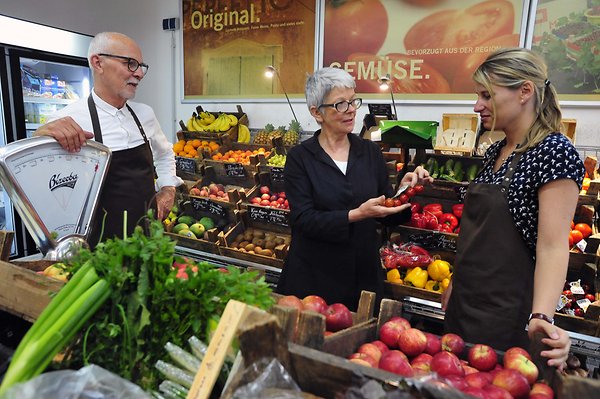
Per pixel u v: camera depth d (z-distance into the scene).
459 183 2.53
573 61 2.72
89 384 0.68
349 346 1.01
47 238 1.33
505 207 1.30
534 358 1.00
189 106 4.39
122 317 0.80
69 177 1.40
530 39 2.82
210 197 3.25
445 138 2.74
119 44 1.87
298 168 1.83
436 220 2.46
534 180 1.22
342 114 1.73
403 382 0.64
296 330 0.84
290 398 0.66
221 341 0.69
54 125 1.38
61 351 0.82
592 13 2.62
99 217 1.88
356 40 3.40
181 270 0.95
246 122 3.89
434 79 3.16
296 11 3.62
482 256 1.35
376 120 3.01
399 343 1.02
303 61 3.67
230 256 2.89
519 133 1.31
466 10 2.97
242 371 0.67
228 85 4.09
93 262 0.83
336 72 1.72
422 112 3.26
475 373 0.90
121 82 1.92
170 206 2.17
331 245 1.79
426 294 2.18
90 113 1.92
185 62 4.30
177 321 0.82
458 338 1.04
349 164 1.80
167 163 2.47
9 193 1.29
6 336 1.08
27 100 3.57
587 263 2.09
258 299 0.83
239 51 3.97
